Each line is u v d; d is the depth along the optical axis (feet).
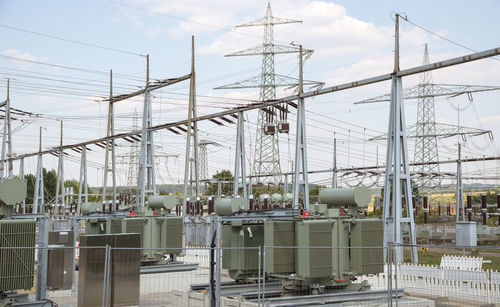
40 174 243.60
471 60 72.84
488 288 58.08
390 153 87.81
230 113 115.96
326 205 54.08
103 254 51.72
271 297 53.62
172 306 56.08
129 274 52.90
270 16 202.08
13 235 44.68
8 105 171.32
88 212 94.32
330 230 50.42
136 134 156.04
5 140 168.45
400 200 85.20
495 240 152.05
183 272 77.56
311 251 48.93
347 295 51.39
